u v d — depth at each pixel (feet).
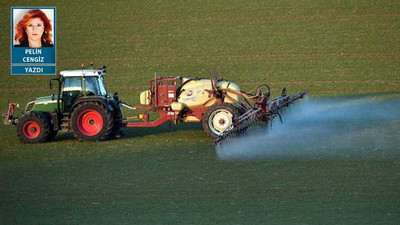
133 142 241.55
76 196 176.24
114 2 517.96
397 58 403.34
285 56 413.59
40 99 249.14
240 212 160.35
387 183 181.98
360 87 353.92
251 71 390.21
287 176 190.90
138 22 479.00
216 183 185.16
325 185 181.27
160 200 171.22
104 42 446.60
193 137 249.14
